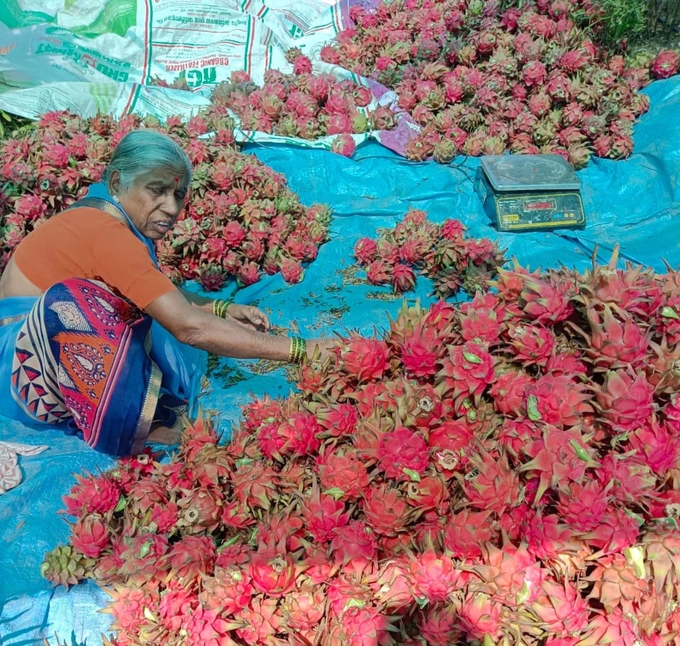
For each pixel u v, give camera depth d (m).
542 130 4.19
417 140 4.21
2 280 2.19
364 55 5.45
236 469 1.73
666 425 1.41
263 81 5.16
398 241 3.40
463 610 1.27
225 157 3.61
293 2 5.99
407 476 1.39
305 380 1.74
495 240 3.48
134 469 1.86
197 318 1.94
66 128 3.71
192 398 2.51
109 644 1.52
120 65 4.89
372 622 1.30
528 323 1.58
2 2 4.53
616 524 1.27
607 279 1.45
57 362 1.92
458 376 1.47
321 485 1.53
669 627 1.27
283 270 3.32
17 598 1.71
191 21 5.00
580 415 1.40
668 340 1.51
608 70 4.52
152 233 2.20
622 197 3.94
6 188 3.38
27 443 2.24
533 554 1.30
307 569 1.40
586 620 1.26
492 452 1.42
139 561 1.48
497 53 4.65
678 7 5.48
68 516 1.93
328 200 4.01
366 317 3.03
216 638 1.38
